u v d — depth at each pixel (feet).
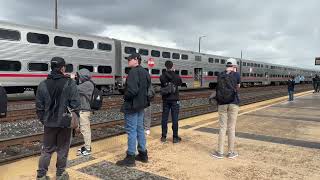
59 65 17.52
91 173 19.94
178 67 114.21
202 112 50.29
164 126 28.40
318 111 51.78
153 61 101.45
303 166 21.66
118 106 57.67
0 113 16.15
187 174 20.02
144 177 19.43
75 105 17.62
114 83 86.53
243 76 163.32
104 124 37.22
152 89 22.40
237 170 20.81
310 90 138.92
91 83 23.81
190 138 29.84
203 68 129.59
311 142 28.45
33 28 66.59
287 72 228.63
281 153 24.77
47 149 17.81
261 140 29.04
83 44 77.30
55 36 70.64
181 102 69.97
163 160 22.82
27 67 65.41
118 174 19.86
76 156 23.73
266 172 20.45
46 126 17.30
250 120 41.16
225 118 23.43
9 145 27.48
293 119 42.24
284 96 94.17
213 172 20.40
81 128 23.76
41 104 17.22
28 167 21.48
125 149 25.95
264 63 189.57
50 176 19.36
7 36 61.98
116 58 90.22
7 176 19.53
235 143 27.81
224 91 22.95
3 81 61.46
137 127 22.16
